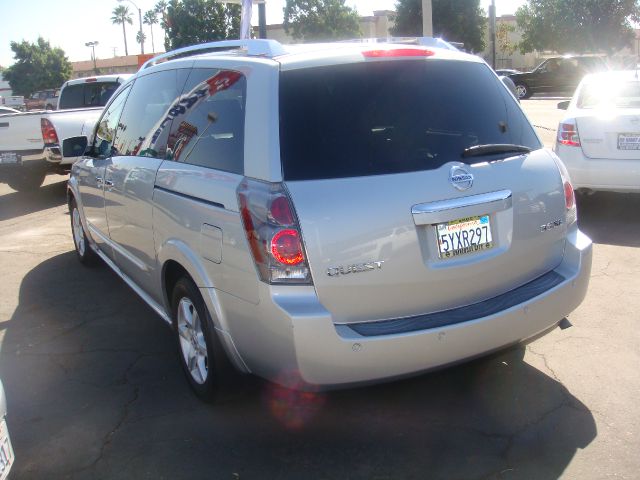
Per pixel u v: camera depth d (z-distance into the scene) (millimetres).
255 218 3084
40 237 8234
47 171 10891
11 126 10578
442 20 40156
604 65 29500
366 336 3068
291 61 3377
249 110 3334
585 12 41750
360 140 3242
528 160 3639
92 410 3850
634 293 5359
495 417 3629
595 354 4309
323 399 3871
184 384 4137
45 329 5137
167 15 38531
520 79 30375
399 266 3154
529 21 44344
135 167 4508
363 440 3457
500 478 3107
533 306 3451
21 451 3453
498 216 3416
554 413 3637
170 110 4297
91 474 3248
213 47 4281
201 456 3359
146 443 3490
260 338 3164
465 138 3490
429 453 3324
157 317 5320
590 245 3846
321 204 3047
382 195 3127
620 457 3223
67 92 13312
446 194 3246
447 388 3959
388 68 3500
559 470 3148
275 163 3125
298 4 43438
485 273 3398
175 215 3785
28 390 4125
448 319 3252
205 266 3471
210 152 3623
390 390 3953
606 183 7434
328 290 3049
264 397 3906
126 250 4887
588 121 7465
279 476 3182
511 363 4230
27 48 70250
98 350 4707
